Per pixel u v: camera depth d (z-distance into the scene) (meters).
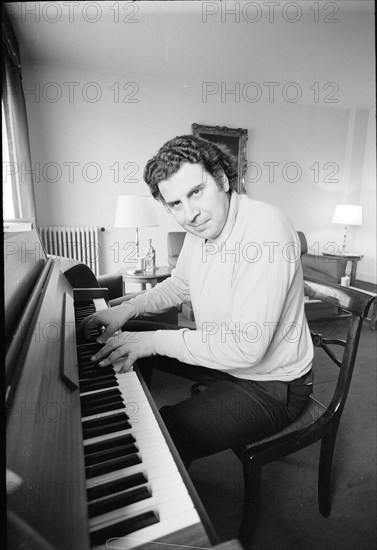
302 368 0.92
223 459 1.33
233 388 0.88
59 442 0.41
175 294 1.24
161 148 0.84
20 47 2.57
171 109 3.43
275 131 4.05
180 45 2.62
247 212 0.88
